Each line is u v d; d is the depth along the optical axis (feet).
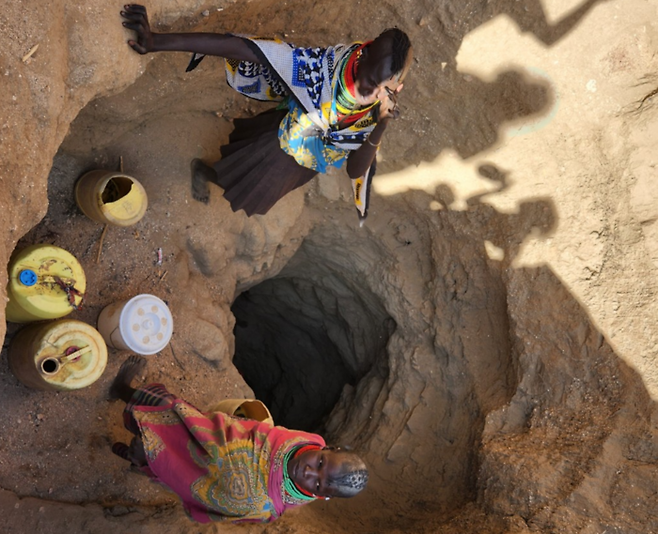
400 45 7.73
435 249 14.32
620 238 11.64
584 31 10.89
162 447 8.88
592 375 11.64
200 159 12.19
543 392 12.07
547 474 10.72
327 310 17.72
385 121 8.35
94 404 10.55
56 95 6.98
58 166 10.73
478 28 11.20
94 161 11.13
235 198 10.71
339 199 14.06
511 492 10.87
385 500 13.46
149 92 10.20
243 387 12.82
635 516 9.81
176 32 8.65
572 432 11.31
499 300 13.26
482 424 12.55
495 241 13.05
